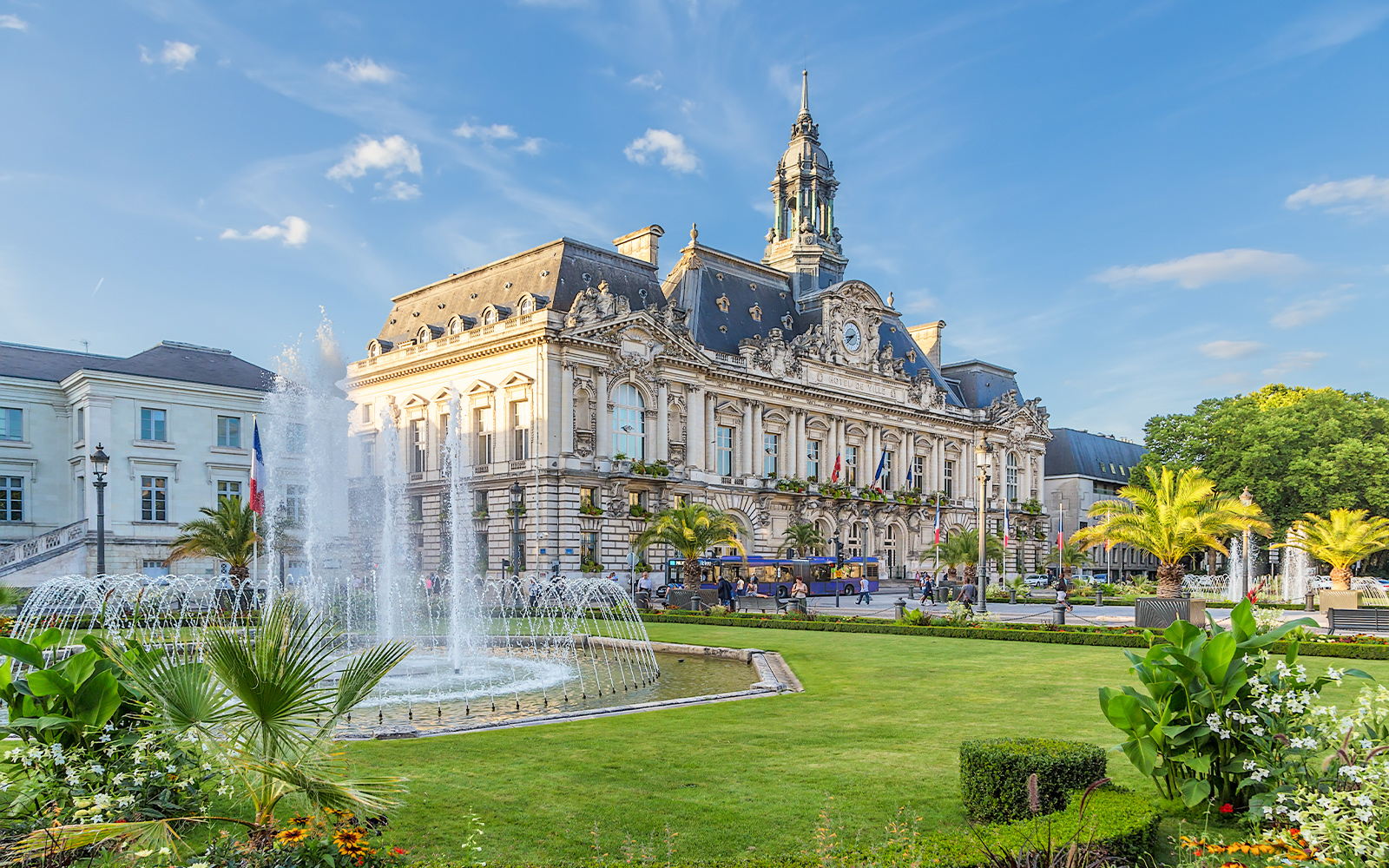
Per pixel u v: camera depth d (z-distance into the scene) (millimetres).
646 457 74875
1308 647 31016
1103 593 72562
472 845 10062
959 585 76125
